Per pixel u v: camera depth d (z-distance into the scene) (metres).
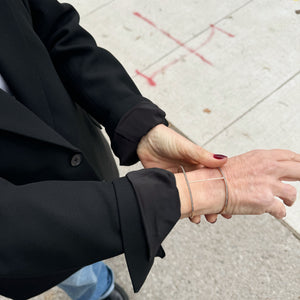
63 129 0.99
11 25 0.85
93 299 1.86
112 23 3.27
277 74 2.71
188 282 2.01
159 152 1.04
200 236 2.13
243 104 2.59
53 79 0.96
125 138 1.02
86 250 0.68
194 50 2.95
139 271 0.75
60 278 0.98
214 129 2.51
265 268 1.99
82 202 0.67
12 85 0.87
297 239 2.04
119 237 0.69
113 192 0.70
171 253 2.10
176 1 3.32
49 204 0.65
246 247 2.06
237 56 2.86
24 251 0.62
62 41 1.05
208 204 0.81
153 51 3.01
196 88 2.72
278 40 2.90
